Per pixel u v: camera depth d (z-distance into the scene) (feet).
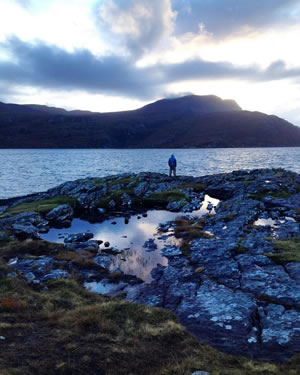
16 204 124.67
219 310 36.45
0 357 24.64
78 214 108.17
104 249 67.77
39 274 50.70
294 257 51.90
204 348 28.76
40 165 377.91
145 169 308.81
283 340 29.60
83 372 23.89
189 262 56.03
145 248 67.87
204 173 256.93
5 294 39.06
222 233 72.33
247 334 31.19
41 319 33.32
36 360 24.80
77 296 42.57
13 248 63.26
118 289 47.32
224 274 47.98
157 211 111.45
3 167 335.88
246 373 24.59
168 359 26.76
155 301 41.34
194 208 109.81
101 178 155.74
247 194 109.40
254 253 56.13
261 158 493.36
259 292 40.88
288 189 114.32
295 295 38.81
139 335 30.71
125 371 24.47
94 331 30.86
